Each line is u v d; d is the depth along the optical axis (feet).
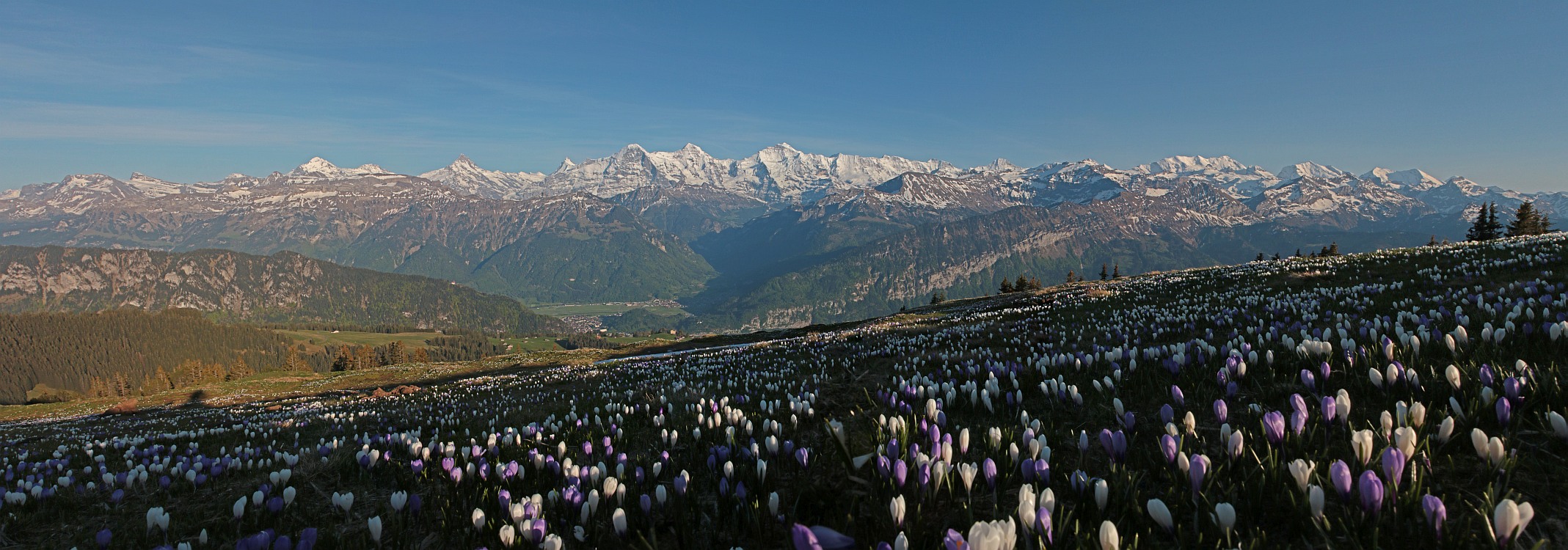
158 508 19.13
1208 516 11.66
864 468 16.90
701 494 18.66
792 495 16.49
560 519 15.42
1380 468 12.73
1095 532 11.42
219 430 67.87
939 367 42.88
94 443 63.21
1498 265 66.03
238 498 26.12
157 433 80.38
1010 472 15.46
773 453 19.44
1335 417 16.40
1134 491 12.90
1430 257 86.99
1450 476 12.87
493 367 233.76
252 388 243.19
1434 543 9.88
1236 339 34.73
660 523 15.70
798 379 47.85
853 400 32.07
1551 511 11.22
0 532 23.93
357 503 23.16
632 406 42.60
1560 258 61.87
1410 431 11.09
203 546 19.76
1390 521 10.90
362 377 260.42
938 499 14.73
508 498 16.06
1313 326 36.40
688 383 61.62
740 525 14.89
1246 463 14.29
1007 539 8.77
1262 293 78.54
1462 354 21.44
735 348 159.22
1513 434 13.91
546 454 27.35
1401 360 20.93
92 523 24.70
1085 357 30.22
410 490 23.39
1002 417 22.38
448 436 42.60
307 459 33.04
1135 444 17.31
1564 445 13.26
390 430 53.26
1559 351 20.33
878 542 12.31
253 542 13.03
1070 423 20.94
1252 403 19.49
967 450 17.89
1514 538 9.01
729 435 22.50
